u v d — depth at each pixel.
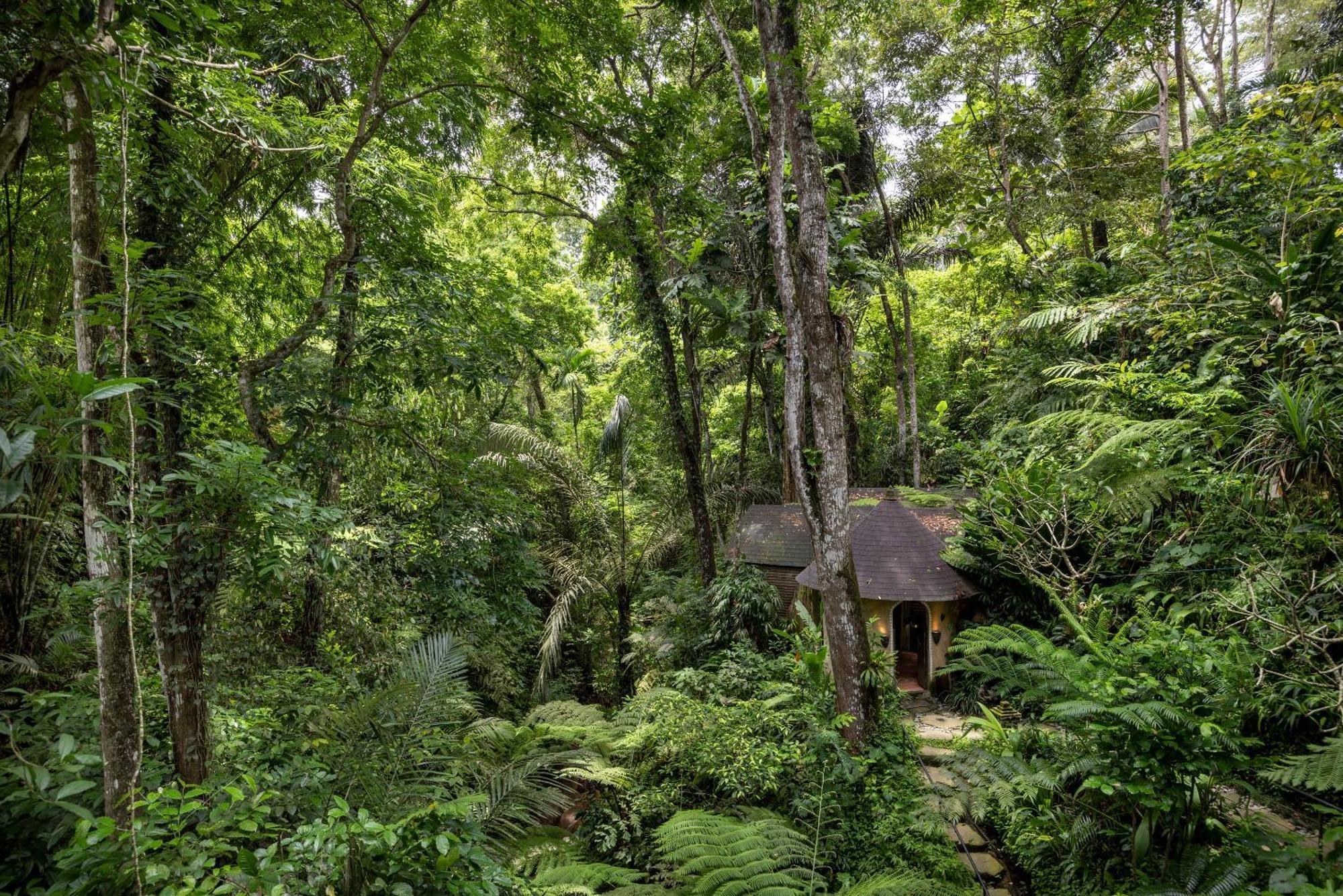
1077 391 8.33
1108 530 5.38
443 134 7.87
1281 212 5.70
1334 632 3.56
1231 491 4.33
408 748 4.04
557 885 3.54
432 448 6.50
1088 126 11.84
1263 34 14.46
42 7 1.98
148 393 3.46
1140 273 7.18
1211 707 3.16
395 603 7.41
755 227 9.06
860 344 16.70
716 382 14.50
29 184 4.50
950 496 9.47
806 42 8.46
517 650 9.93
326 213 6.53
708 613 9.46
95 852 2.28
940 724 7.67
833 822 4.87
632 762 5.71
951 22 11.67
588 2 6.41
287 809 3.33
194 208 4.40
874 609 9.13
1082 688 3.45
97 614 2.75
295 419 5.04
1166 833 3.32
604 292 17.95
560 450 10.63
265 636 6.42
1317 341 4.13
